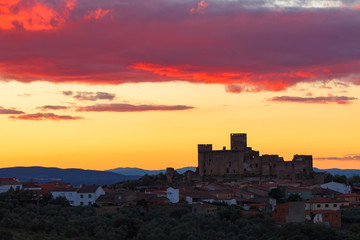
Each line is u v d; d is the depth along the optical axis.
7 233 188.88
